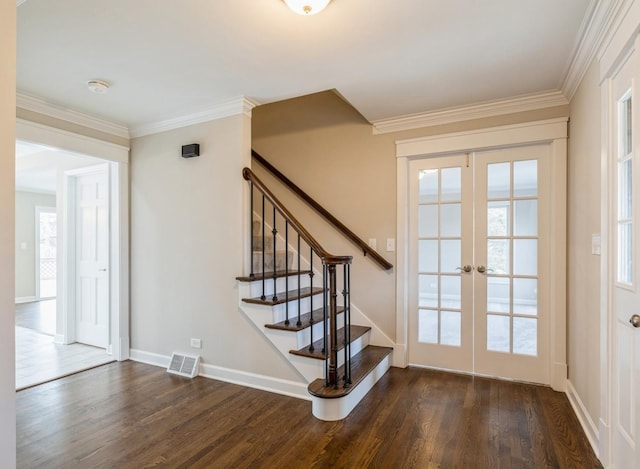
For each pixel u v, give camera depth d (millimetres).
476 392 2826
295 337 2732
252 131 4148
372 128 3553
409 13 1890
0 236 1316
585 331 2322
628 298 1661
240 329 3027
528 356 3037
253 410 2541
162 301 3469
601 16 1801
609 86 1871
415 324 3443
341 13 1892
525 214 3062
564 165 2842
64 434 2229
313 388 2465
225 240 3111
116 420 2400
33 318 5766
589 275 2238
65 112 3184
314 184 3809
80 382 3064
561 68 2471
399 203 3418
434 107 3156
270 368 2891
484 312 3195
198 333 3248
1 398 1312
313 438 2176
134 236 3680
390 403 2631
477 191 3223
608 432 1853
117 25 2002
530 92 2852
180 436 2205
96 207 4125
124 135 3670
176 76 2619
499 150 3145
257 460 1967
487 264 3188
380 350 3330
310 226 3799
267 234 3977
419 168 3430
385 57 2342
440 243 3357
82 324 4258
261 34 2086
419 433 2227
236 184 3061
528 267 3051
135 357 3654
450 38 2125
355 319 3588
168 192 3438
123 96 2957
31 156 4672
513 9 1854
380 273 3500
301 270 3689
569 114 2826
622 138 1799
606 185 1889
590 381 2193
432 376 3168
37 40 2148
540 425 2318
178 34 2088
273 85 2766
